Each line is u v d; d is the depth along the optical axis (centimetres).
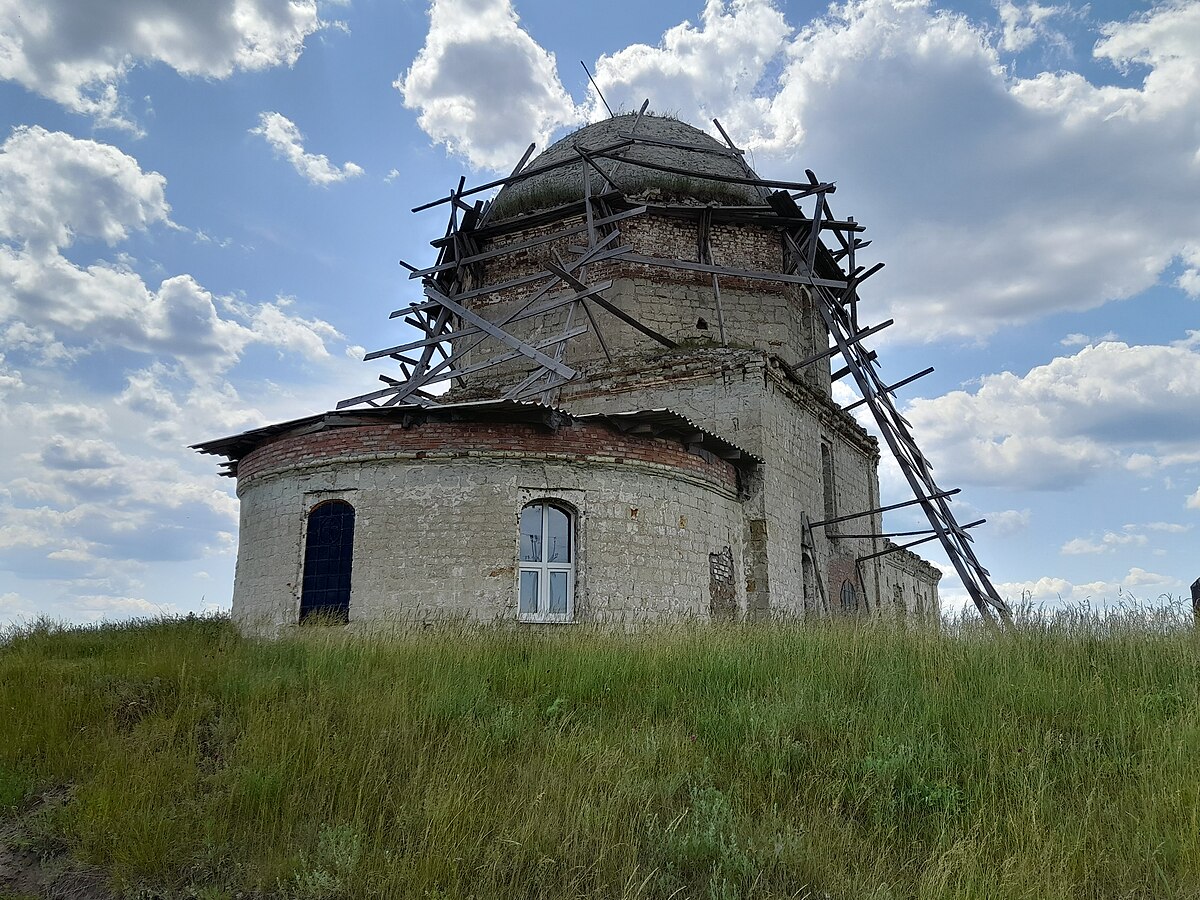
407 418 1603
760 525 1922
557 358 2022
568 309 2255
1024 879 600
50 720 884
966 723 881
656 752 823
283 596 1606
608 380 2108
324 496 1625
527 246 2230
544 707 967
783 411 2106
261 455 1733
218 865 661
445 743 830
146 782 747
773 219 2294
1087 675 1028
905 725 873
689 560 1734
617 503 1656
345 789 735
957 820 701
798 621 1521
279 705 928
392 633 1310
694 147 2352
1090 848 654
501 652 1160
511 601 1538
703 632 1312
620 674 1063
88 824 698
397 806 720
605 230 2236
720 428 1989
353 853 645
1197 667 1016
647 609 1639
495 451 1595
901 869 648
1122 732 830
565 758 802
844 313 2442
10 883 659
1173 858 626
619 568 1628
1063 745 831
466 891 614
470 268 2394
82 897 640
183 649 1214
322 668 1059
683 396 2039
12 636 1518
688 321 2244
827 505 2381
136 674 1032
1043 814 695
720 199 2345
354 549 1577
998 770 767
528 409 1560
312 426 1658
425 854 643
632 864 643
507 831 676
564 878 632
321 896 612
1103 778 761
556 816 696
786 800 752
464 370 1967
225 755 821
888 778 755
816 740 862
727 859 638
